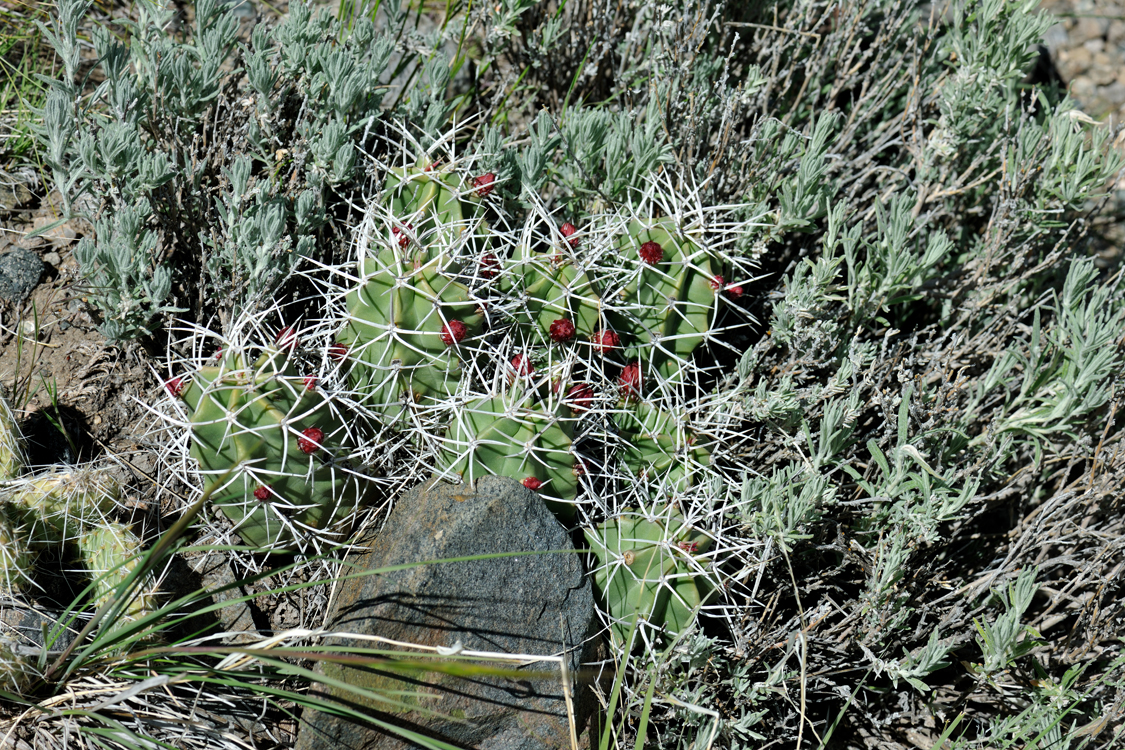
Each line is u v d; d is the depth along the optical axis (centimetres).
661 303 95
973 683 99
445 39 116
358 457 92
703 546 92
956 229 112
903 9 115
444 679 89
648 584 92
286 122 102
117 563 90
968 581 101
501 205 101
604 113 102
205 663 91
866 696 98
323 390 89
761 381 98
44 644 87
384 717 88
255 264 95
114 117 97
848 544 97
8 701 87
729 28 114
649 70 111
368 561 91
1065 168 103
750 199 104
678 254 94
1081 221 107
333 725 88
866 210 109
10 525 87
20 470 91
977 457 101
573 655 91
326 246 102
